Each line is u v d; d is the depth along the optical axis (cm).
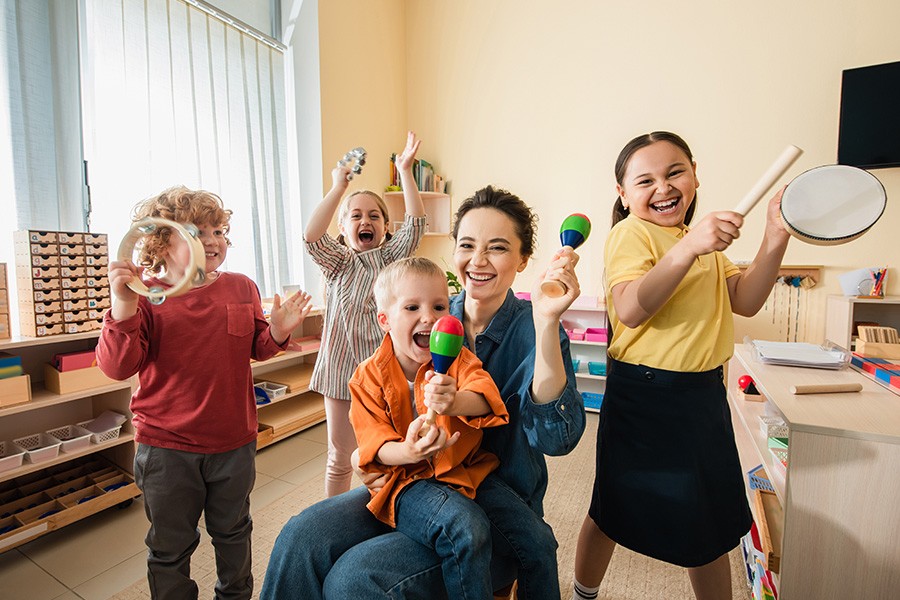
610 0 325
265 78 291
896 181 270
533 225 100
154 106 233
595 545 121
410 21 385
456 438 76
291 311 135
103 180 215
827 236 81
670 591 147
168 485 117
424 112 385
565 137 342
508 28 355
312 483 220
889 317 275
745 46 295
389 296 92
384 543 79
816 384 120
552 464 237
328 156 309
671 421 103
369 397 89
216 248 128
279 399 269
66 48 199
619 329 112
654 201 107
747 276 109
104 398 212
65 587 153
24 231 173
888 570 92
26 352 191
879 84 262
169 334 120
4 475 164
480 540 74
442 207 380
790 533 98
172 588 118
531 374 87
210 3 261
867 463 92
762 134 294
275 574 82
